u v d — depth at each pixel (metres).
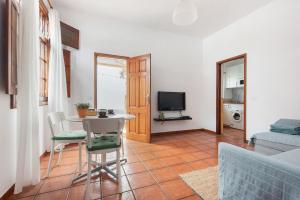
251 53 3.56
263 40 3.30
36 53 1.96
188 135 4.49
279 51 3.02
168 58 4.61
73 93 3.57
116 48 4.00
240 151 1.20
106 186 1.87
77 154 2.91
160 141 3.85
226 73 6.33
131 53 4.16
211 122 4.79
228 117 5.66
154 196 1.69
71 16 3.55
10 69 1.59
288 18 2.88
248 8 3.38
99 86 6.83
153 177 2.08
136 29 4.21
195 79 5.02
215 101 4.66
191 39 4.95
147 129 3.74
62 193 1.74
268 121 3.20
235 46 3.98
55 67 2.96
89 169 1.67
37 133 1.91
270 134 2.35
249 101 3.59
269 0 3.11
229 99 6.54
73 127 3.55
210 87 4.84
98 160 2.66
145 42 4.32
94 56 3.77
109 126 1.72
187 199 1.64
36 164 1.90
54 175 2.13
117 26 4.00
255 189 1.07
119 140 1.82
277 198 0.95
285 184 0.91
